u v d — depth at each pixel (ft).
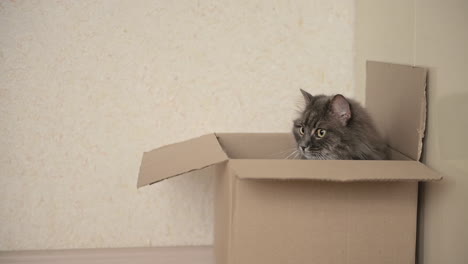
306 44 8.48
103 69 8.28
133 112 8.39
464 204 4.97
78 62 8.23
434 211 5.56
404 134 6.17
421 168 5.20
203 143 6.64
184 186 8.55
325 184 5.18
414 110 5.89
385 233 5.30
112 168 8.46
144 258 8.27
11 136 8.26
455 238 5.12
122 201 8.53
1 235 8.41
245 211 5.16
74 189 8.45
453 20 5.14
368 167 5.18
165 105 8.41
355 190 5.22
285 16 8.41
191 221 8.64
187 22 8.29
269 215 5.17
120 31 8.23
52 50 8.18
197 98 8.45
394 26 6.74
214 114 8.50
